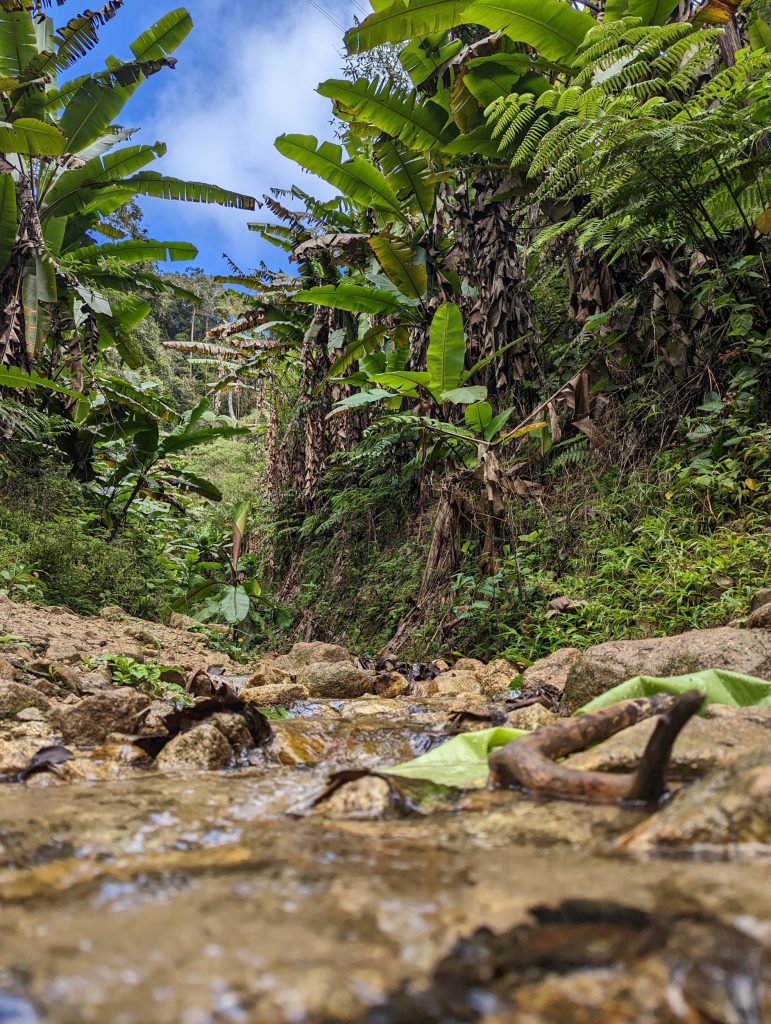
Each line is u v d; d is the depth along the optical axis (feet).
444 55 26.25
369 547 32.65
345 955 2.40
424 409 25.21
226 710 7.72
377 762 7.20
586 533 19.88
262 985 2.20
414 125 26.86
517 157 22.06
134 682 12.48
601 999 2.09
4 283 32.40
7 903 2.98
